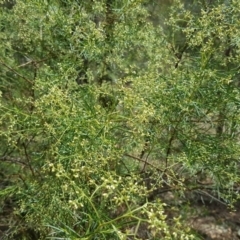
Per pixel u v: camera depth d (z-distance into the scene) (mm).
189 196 4172
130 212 1874
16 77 3350
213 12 2734
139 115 2422
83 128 2377
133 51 3568
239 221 4188
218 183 2928
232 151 2773
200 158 2689
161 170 2746
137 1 2984
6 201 3430
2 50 3316
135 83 2688
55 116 2439
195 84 2625
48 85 2791
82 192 2004
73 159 2398
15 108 2635
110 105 2855
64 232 2076
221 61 2912
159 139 2889
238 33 2723
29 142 2996
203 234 3998
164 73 3213
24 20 3395
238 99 2688
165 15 3852
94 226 2053
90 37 2873
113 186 1934
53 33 3137
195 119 2959
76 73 2947
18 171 3223
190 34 2863
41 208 2527
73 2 2986
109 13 3201
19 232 3098
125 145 2744
